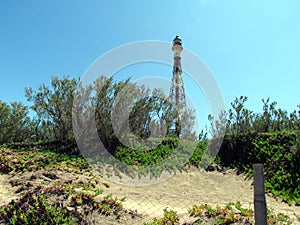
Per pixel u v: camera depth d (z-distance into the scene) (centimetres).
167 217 691
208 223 630
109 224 654
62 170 1097
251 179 1194
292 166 1122
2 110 1703
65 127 1566
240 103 1569
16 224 620
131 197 943
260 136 1398
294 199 947
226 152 1435
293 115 1358
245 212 648
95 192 834
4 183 919
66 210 665
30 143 1583
